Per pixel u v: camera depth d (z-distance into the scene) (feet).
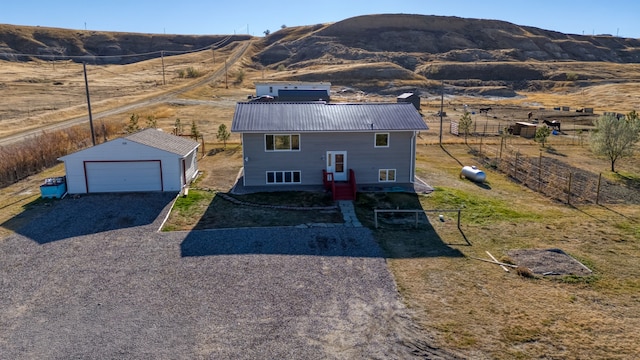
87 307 45.01
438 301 46.26
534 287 49.67
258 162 88.53
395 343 39.14
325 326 41.73
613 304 46.11
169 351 38.09
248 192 86.02
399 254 58.75
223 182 94.27
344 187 84.43
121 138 83.56
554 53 595.88
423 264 55.47
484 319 42.83
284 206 78.33
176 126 151.74
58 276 51.72
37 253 58.18
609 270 54.75
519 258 57.77
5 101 241.55
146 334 40.47
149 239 63.00
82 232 65.67
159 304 45.57
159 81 361.30
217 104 246.68
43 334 40.47
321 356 37.45
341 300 46.44
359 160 89.92
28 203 79.46
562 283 50.83
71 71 417.90
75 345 38.88
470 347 38.45
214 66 462.19
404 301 46.19
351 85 353.72
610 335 40.24
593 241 64.90
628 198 89.81
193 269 53.52
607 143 113.91
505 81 433.48
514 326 41.65
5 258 56.59
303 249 59.72
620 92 325.21
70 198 82.07
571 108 272.31
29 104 235.20
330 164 89.61
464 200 83.10
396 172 91.45
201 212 74.90
